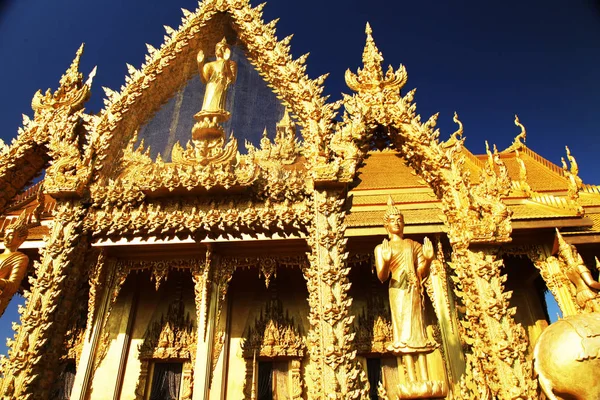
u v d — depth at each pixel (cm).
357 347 1258
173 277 1392
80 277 752
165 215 767
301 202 768
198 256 1130
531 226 1083
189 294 1376
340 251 683
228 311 1317
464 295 688
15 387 608
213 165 776
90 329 1020
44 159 898
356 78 828
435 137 773
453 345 1068
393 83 817
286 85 843
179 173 764
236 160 806
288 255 1127
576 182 1139
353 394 564
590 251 1178
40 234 1114
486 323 630
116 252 1092
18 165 870
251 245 1093
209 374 1018
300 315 1323
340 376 577
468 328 679
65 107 864
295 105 830
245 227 770
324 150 746
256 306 1347
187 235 823
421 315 607
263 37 901
